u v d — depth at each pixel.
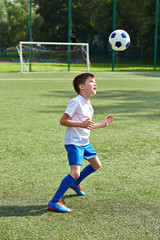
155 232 2.70
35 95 11.69
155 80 19.78
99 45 45.28
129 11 44.41
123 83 17.48
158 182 3.84
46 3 52.28
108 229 2.74
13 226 2.78
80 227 2.77
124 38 7.36
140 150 5.12
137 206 3.19
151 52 42.34
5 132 6.12
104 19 46.34
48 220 2.89
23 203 3.23
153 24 40.06
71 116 3.09
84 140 3.12
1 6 54.88
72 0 51.03
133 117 7.82
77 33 50.53
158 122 7.27
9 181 3.80
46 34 55.03
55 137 5.82
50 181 3.82
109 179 3.91
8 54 54.94
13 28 56.50
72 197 3.41
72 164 3.05
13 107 8.92
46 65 34.41
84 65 36.66
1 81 17.41
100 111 8.62
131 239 2.58
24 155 4.79
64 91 13.12
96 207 3.17
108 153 4.94
